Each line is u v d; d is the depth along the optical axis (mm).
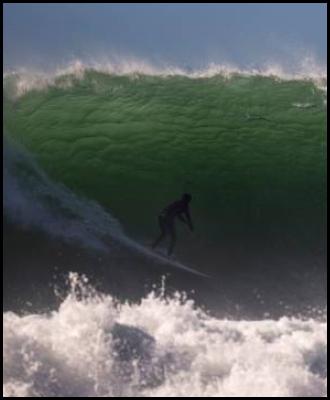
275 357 7035
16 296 10734
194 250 11992
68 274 11211
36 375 6562
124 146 13469
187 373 6836
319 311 11102
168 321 7535
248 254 12125
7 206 11891
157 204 12602
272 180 13188
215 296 11156
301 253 12266
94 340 6895
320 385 6797
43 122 13727
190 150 13531
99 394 6590
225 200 12789
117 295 10930
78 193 12547
